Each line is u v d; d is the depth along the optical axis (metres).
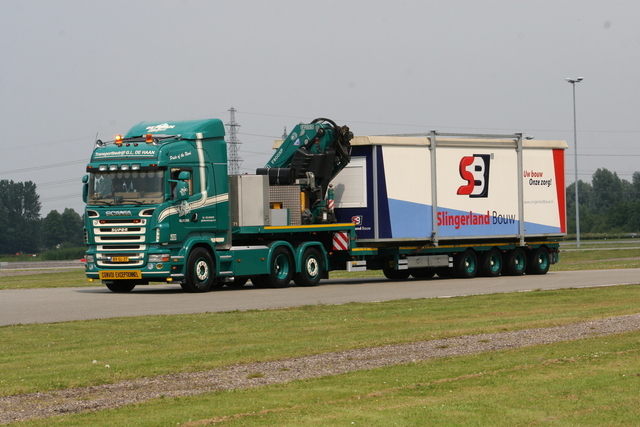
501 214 51.72
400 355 20.50
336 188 47.28
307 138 45.53
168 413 14.62
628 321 26.44
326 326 25.92
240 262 40.72
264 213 41.94
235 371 18.55
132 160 37.94
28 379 17.62
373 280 51.03
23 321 27.81
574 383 16.81
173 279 38.28
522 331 24.58
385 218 46.38
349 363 19.44
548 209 54.28
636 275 51.12
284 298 35.97
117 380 17.55
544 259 54.91
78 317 28.89
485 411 14.59
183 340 23.09
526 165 53.09
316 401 15.47
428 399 15.53
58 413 14.77
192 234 39.03
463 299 34.59
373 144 45.91
